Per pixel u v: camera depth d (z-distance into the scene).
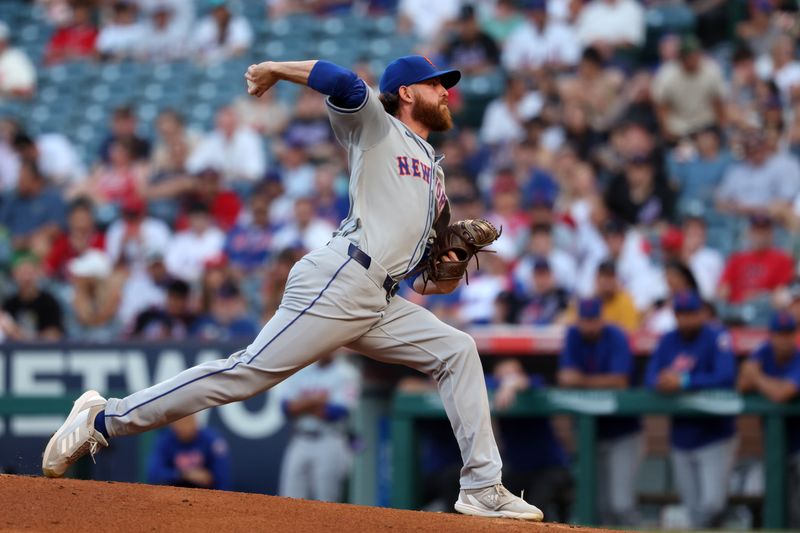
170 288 37.16
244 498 16.66
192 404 16.39
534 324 35.03
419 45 56.97
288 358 16.17
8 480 16.62
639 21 52.75
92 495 16.16
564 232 39.38
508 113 49.09
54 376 33.47
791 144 43.44
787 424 30.12
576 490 30.56
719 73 46.09
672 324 34.53
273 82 15.97
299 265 16.31
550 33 52.84
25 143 51.97
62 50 64.62
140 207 45.72
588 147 45.66
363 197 16.31
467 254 17.41
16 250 46.78
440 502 31.44
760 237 37.41
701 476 30.62
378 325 16.88
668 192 41.25
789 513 30.02
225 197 47.28
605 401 30.48
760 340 32.09
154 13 62.97
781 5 53.38
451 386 16.98
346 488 33.00
